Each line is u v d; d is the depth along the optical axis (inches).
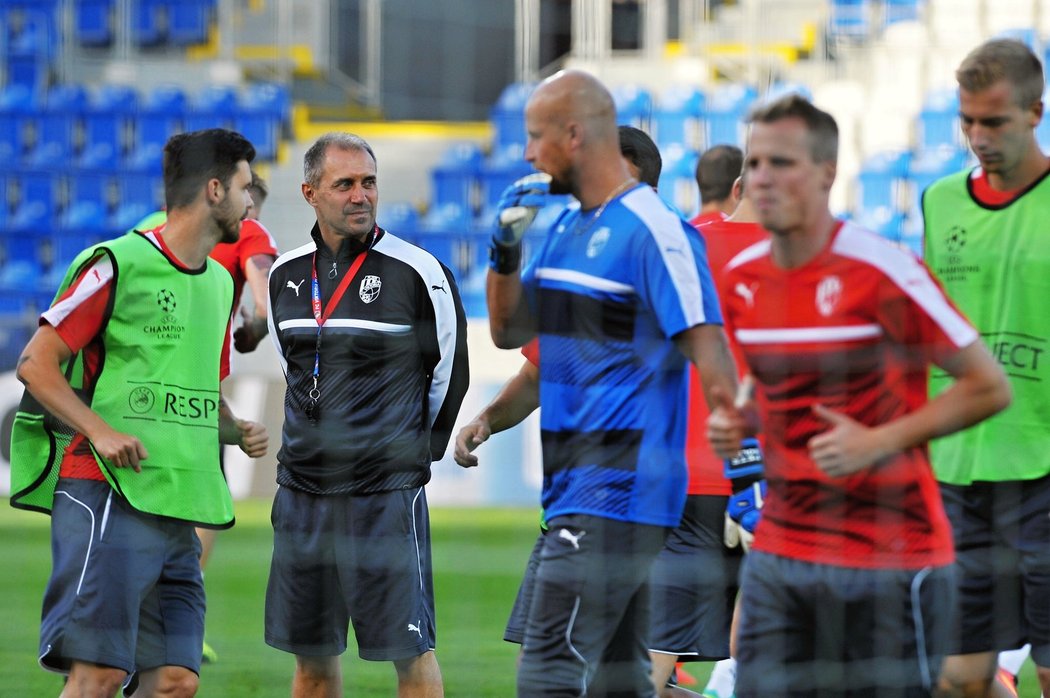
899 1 1791.3
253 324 633.0
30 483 441.1
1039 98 426.0
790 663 371.9
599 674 399.9
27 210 1755.7
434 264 483.5
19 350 1015.0
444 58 2117.4
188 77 1967.3
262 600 860.6
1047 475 434.9
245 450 498.0
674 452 390.9
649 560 387.9
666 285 378.6
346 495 462.9
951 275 450.3
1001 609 443.8
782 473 372.8
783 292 367.2
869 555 364.2
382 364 468.8
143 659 441.4
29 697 591.2
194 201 446.0
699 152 1739.7
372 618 461.1
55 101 1865.2
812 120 354.9
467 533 1082.7
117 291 434.0
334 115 1994.3
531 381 493.0
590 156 396.5
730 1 1983.3
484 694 606.5
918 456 365.7
